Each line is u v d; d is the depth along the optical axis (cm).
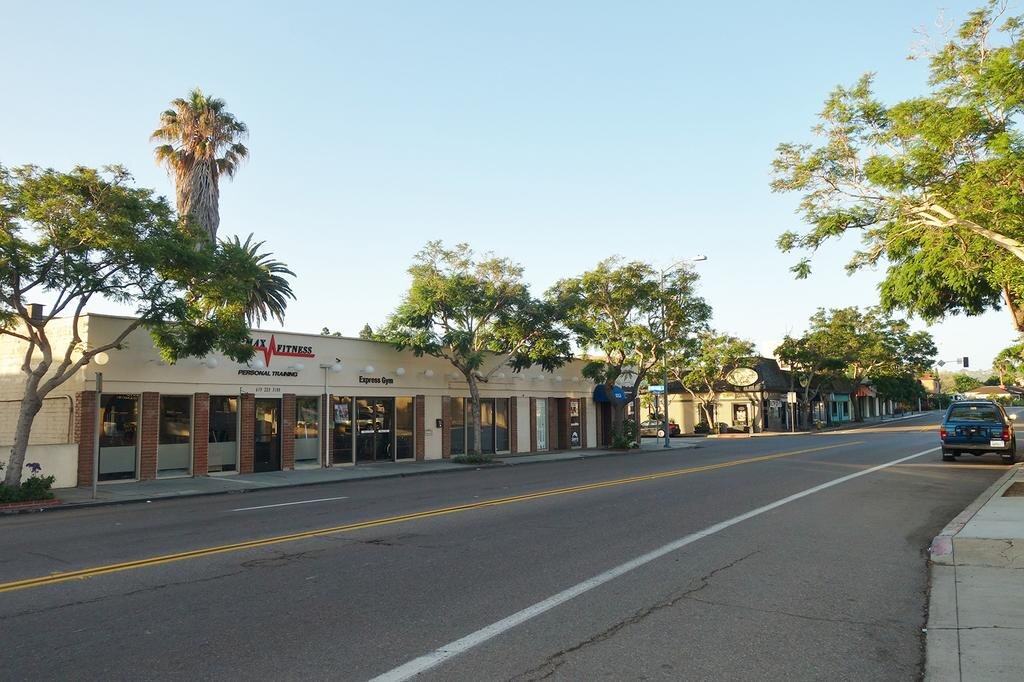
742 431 5816
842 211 1495
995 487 1543
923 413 11656
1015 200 1140
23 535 1126
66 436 1962
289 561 865
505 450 3269
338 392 2562
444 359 2970
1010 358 2966
